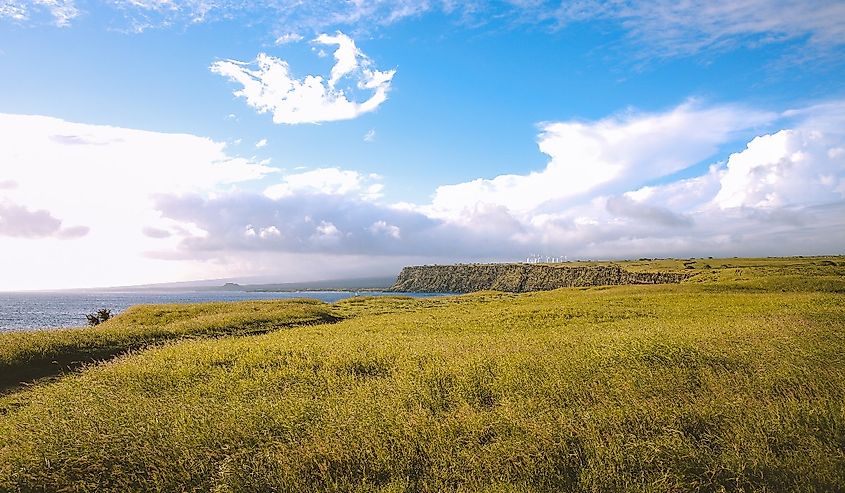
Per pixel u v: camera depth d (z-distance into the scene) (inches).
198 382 499.8
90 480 288.8
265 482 284.4
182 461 303.3
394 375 499.8
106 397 439.8
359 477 292.0
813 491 265.9
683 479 278.1
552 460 296.7
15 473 288.8
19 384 621.9
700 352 522.9
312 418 374.0
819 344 563.8
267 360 588.4
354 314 1721.2
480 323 1112.2
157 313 1557.6
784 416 347.6
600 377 461.1
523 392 426.3
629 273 6520.7
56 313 4478.3
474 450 311.6
